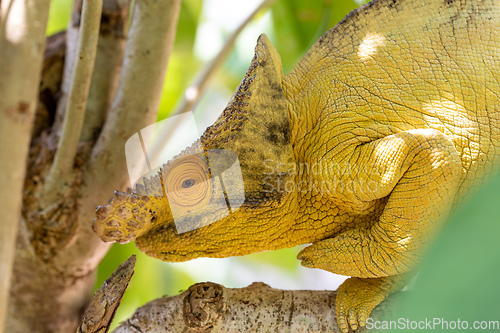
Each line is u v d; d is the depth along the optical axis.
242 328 0.55
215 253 0.56
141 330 0.55
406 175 0.54
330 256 0.55
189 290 0.55
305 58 0.56
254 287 0.56
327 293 0.56
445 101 0.55
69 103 0.58
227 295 0.55
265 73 0.55
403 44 0.55
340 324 0.54
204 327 0.55
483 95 0.55
